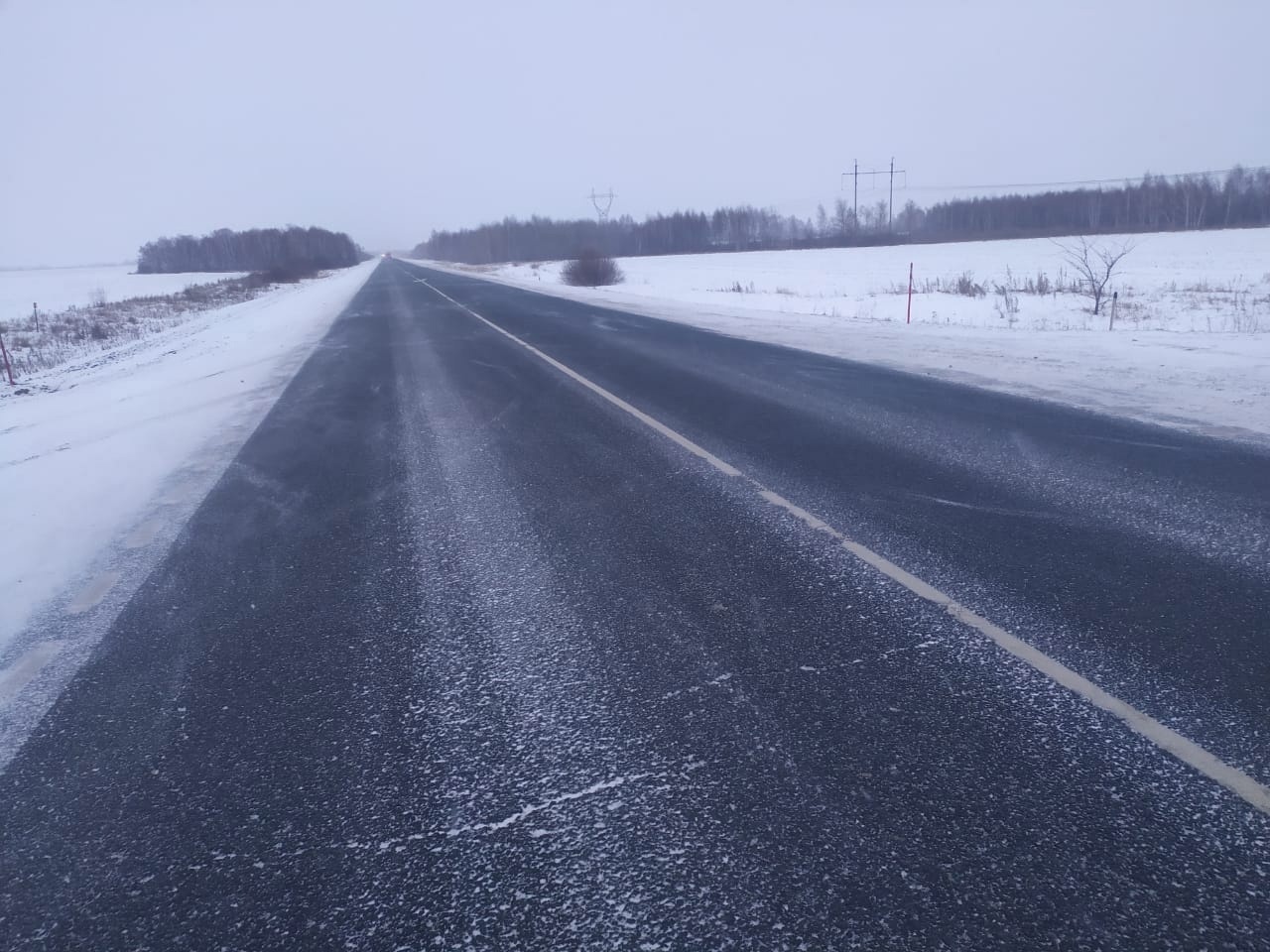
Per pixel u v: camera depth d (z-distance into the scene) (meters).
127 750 2.94
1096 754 2.60
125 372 16.00
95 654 3.73
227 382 12.75
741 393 9.66
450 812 2.47
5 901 2.23
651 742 2.77
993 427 7.50
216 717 3.12
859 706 2.93
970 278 33.34
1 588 4.68
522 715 2.98
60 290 65.94
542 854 2.27
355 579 4.44
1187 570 4.08
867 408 8.60
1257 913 1.97
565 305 25.28
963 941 1.92
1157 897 2.02
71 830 2.52
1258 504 5.11
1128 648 3.29
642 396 9.62
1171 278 30.84
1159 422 7.48
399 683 3.28
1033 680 3.06
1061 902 2.02
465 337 16.98
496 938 2.00
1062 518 4.94
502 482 6.22
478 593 4.14
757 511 5.25
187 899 2.20
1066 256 48.97
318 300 34.59
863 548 4.51
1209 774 2.48
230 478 6.82
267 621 3.97
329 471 6.86
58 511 6.22
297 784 2.66
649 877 2.16
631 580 4.20
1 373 17.84
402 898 2.14
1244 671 3.08
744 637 3.51
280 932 2.06
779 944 1.93
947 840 2.24
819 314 20.09
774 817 2.36
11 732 3.11
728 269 53.50
